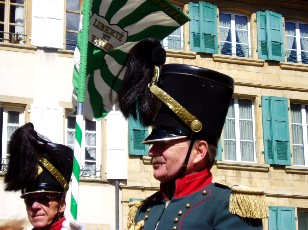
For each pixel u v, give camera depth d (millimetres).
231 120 21109
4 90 18922
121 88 4191
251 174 20812
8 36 19469
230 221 3738
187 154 3988
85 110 7414
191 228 3812
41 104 19141
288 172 21203
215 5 21547
